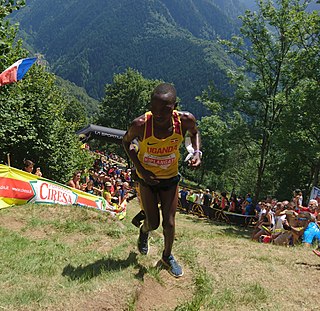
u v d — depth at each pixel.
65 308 3.10
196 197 20.52
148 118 3.30
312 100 17.92
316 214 8.49
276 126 21.47
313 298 3.62
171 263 3.94
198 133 3.56
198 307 3.34
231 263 4.36
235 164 49.41
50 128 13.91
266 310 3.35
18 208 7.75
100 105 57.94
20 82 12.72
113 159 50.28
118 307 3.20
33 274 3.98
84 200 10.75
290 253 4.93
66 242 5.75
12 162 13.55
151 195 3.68
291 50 20.88
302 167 26.31
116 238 5.83
